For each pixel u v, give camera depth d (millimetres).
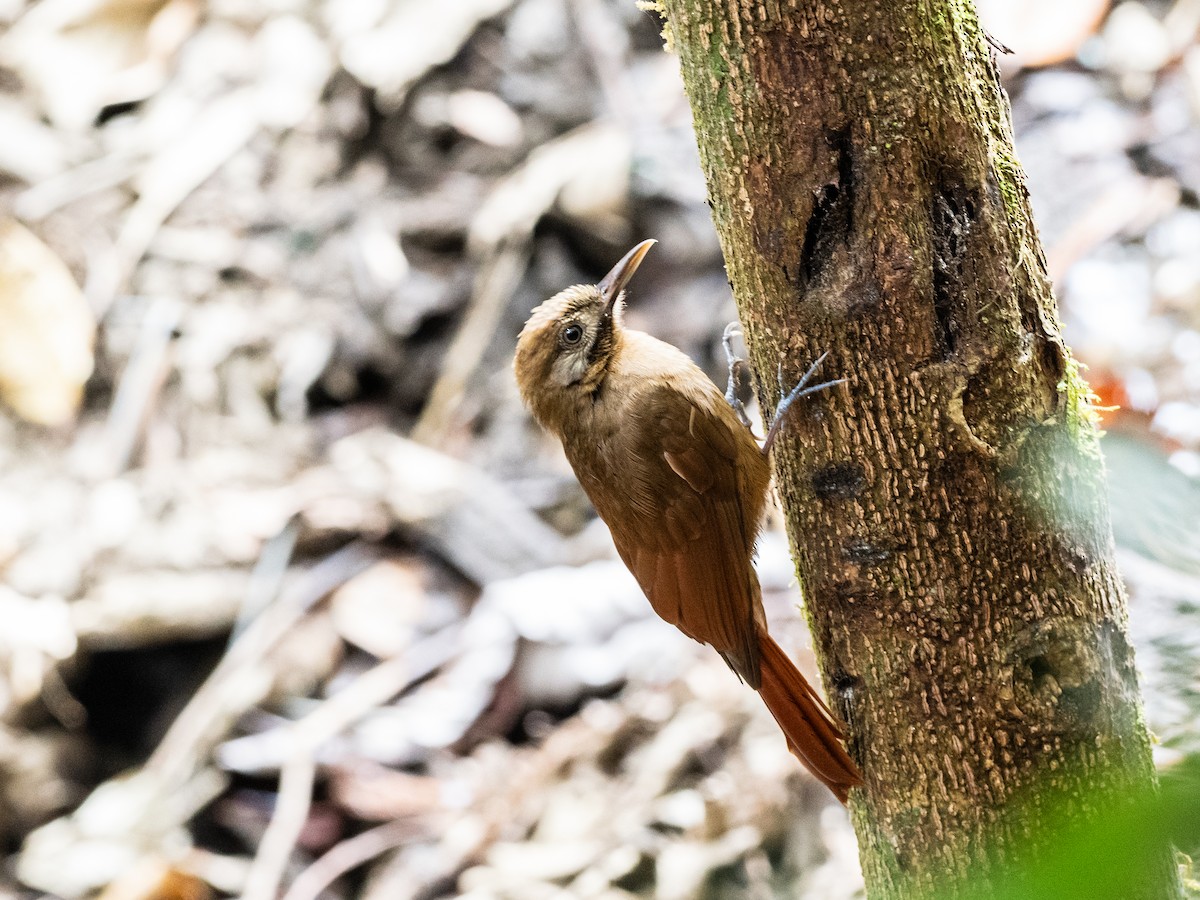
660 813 9664
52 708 10977
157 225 12602
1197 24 12688
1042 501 4781
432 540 11594
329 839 10203
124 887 10000
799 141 4707
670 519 6086
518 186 12797
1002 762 4859
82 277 12398
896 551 4891
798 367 4961
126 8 13391
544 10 13438
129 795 10570
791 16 4578
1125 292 11000
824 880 9117
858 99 4621
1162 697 6605
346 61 13102
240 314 12461
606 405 6203
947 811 4949
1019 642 4816
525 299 12727
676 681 10375
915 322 4723
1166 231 11406
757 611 6047
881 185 4660
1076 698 4844
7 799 10609
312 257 12703
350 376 12539
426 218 12820
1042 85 12664
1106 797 4863
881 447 4844
